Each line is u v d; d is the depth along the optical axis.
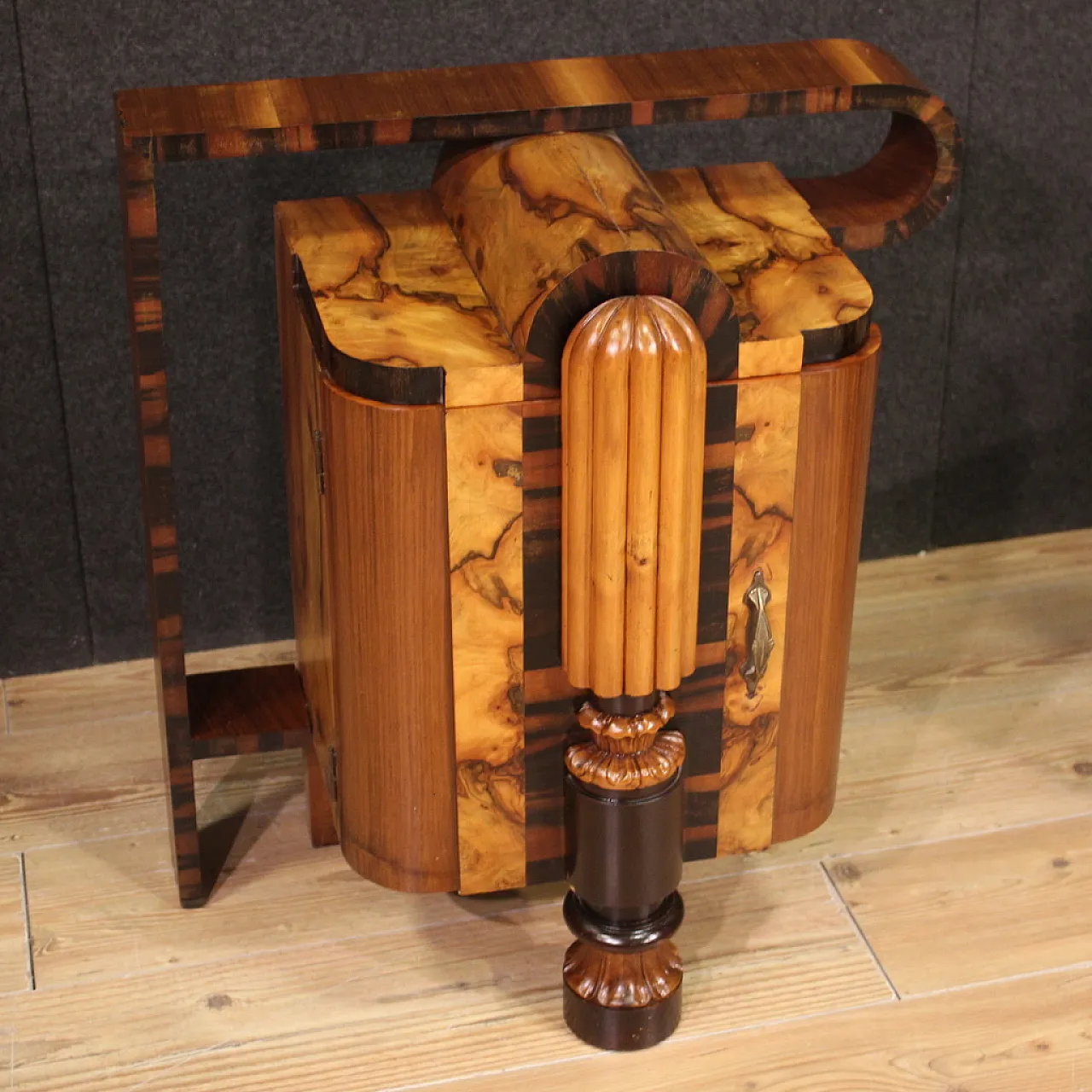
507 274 1.03
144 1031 1.21
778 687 1.13
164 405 1.14
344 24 1.38
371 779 1.12
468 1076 1.18
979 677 1.58
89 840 1.39
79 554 1.55
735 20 1.46
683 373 0.97
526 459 1.01
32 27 1.32
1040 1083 1.17
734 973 1.26
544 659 1.08
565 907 1.19
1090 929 1.30
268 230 1.45
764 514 1.07
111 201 1.40
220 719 1.32
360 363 0.99
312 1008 1.23
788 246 1.13
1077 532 1.77
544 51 1.44
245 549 1.59
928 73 1.53
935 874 1.35
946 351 1.67
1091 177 1.61
